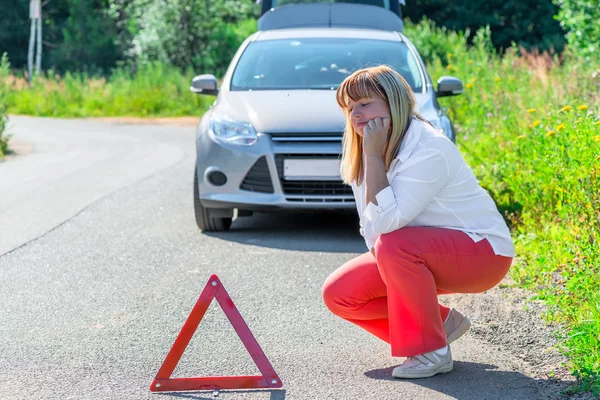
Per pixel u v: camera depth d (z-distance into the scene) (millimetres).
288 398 4082
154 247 7734
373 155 4105
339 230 8617
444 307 4555
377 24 10414
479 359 4605
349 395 4098
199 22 38250
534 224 7582
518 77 15023
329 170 7867
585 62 15258
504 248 4254
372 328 4590
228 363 4645
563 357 4570
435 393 4094
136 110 31469
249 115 8164
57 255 7434
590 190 6359
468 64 17031
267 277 6602
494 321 5277
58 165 14820
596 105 8914
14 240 8094
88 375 4445
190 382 4219
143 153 16672
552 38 40062
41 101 32531
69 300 5980
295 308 5730
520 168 8867
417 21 43281
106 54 49812
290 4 10844
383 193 4094
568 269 5809
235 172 7988
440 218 4211
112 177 12766
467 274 4211
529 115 10820
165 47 38312
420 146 4102
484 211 4246
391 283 4199
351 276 4430
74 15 51281
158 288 6293
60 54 49938
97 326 5355
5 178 13125
